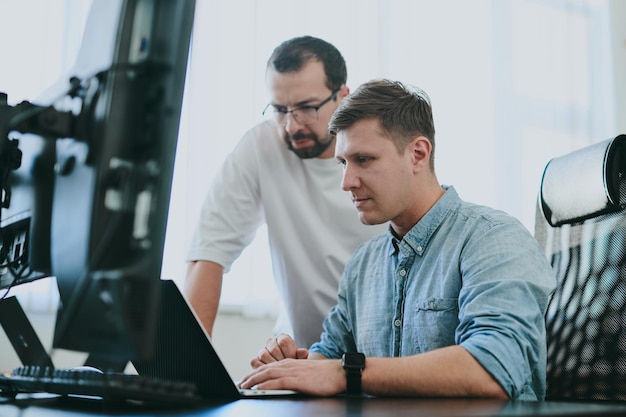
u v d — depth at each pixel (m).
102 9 0.88
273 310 2.85
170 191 0.76
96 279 0.78
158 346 1.11
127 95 0.78
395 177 1.43
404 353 1.45
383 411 0.83
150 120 0.77
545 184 1.57
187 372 1.08
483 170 3.32
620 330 1.37
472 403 0.94
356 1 3.11
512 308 1.21
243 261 2.82
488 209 1.46
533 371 1.26
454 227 1.45
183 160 2.75
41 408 0.89
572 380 1.42
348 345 1.65
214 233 2.12
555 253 1.53
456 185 3.25
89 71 0.86
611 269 1.41
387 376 1.10
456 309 1.38
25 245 0.99
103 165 0.77
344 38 3.07
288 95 2.01
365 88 1.46
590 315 1.42
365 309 1.57
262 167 2.15
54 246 0.87
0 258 1.06
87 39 0.92
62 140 0.88
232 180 2.15
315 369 1.14
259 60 2.91
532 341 1.20
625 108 3.73
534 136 3.50
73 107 0.87
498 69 3.43
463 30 3.37
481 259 1.33
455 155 3.27
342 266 2.12
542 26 3.60
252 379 1.17
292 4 2.99
